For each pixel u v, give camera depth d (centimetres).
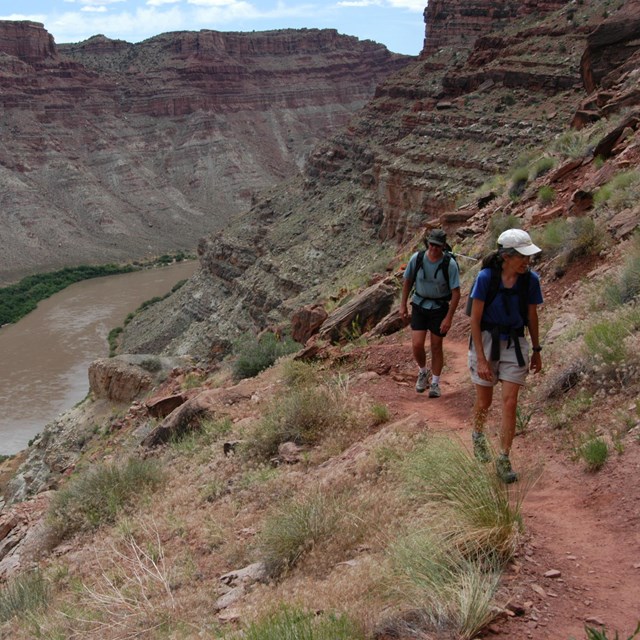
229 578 669
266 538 664
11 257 18962
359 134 9906
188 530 826
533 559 493
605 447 603
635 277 920
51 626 709
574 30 7044
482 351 638
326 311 1834
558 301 1115
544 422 725
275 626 450
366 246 7081
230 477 928
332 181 9675
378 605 471
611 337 757
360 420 912
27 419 7231
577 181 1678
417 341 940
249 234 9456
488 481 542
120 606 692
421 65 10825
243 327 7538
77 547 972
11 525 1241
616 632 372
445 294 926
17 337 10906
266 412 1029
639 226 1102
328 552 616
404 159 6619
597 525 523
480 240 1755
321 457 862
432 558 482
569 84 6266
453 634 424
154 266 18038
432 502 567
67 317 12231
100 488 1046
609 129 1889
